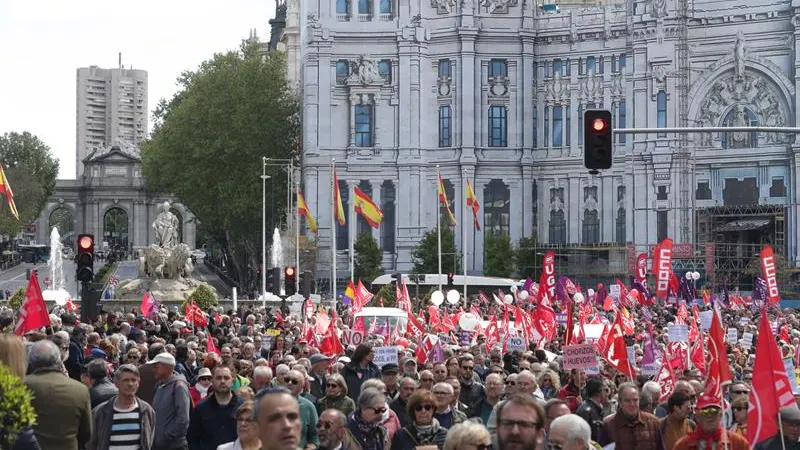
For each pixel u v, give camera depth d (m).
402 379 29.45
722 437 23.44
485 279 149.25
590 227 170.75
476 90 173.38
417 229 174.00
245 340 46.75
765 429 24.42
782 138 160.88
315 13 174.50
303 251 166.75
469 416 31.17
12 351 21.23
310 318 63.50
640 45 166.00
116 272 195.62
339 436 24.55
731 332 60.72
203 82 182.88
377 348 39.00
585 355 32.94
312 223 137.12
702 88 164.62
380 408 25.44
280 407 16.14
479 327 61.47
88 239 52.19
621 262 165.38
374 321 61.31
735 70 162.75
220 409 28.12
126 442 25.77
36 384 23.44
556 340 56.28
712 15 163.88
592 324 65.06
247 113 180.50
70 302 89.25
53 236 113.56
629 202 167.00
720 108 164.25
